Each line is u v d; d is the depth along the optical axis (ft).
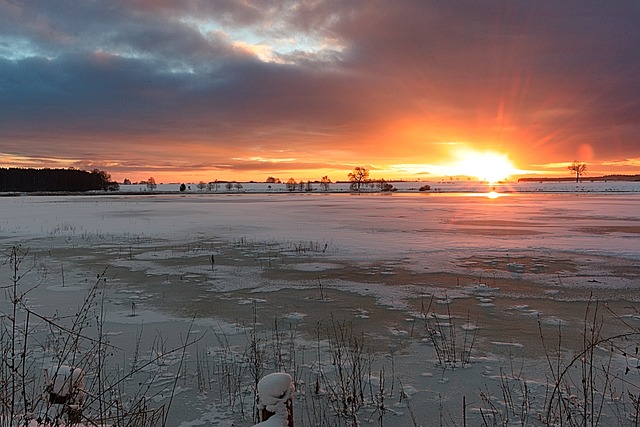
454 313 29.89
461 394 18.70
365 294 35.04
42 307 31.68
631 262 46.96
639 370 20.47
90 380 19.58
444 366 21.42
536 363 21.66
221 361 22.11
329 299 33.68
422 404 17.92
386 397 18.48
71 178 436.76
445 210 125.39
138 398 18.17
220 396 18.57
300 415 17.25
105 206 160.45
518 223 87.15
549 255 51.26
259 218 103.09
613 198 204.44
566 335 25.49
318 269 44.68
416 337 25.45
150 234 72.74
